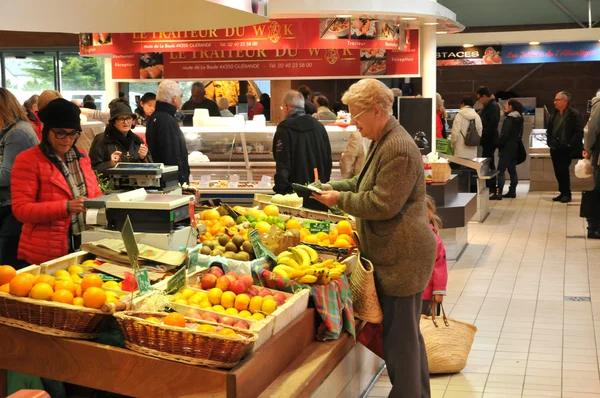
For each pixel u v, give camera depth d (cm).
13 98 534
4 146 524
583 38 1559
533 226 1127
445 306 704
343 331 431
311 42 928
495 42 1592
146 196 444
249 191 836
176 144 688
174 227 434
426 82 1073
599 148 1035
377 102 405
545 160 1494
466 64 1614
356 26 931
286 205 590
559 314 674
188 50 946
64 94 1702
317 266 420
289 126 709
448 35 1608
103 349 337
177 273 373
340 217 559
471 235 1064
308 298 414
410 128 1012
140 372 330
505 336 612
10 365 357
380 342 456
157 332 322
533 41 1571
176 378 323
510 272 840
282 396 334
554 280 801
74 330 342
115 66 1043
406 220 408
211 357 318
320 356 390
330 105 1814
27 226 439
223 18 479
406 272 410
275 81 1370
